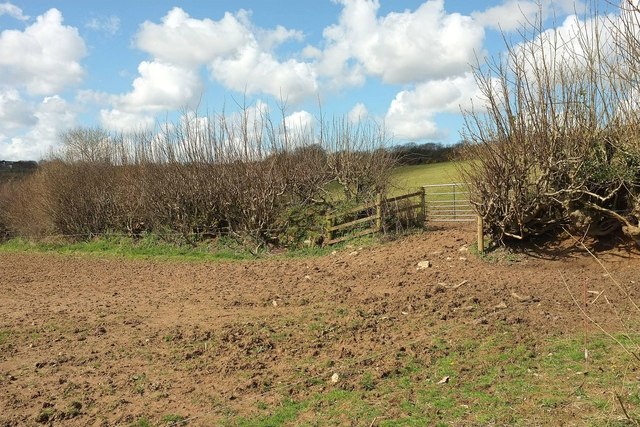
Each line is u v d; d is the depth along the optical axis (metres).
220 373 5.87
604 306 7.46
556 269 10.02
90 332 7.84
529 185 10.54
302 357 6.21
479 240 11.25
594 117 9.79
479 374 5.35
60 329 8.09
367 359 5.93
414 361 5.80
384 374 5.48
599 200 10.38
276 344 6.74
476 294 8.52
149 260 16.28
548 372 5.25
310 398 5.06
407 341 6.50
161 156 19.52
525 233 11.19
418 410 4.63
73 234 21.69
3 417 4.98
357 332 7.00
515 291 8.57
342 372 5.61
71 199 21.64
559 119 10.09
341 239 15.06
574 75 9.88
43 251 20.56
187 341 7.10
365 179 17.80
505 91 10.38
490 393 4.88
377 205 14.71
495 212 10.95
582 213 10.40
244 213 16.92
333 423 4.51
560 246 10.88
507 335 6.42
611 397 4.43
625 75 6.44
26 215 24.28
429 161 33.34
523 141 10.29
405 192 19.70
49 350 7.05
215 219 18.14
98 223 21.42
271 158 17.78
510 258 10.81
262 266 13.44
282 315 8.19
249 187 16.89
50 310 9.58
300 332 7.17
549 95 10.05
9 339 7.65
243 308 8.88
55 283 12.78
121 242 19.36
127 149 22.78
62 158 25.38
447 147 33.53
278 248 16.06
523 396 4.75
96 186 21.67
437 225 16.53
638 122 6.54
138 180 20.39
